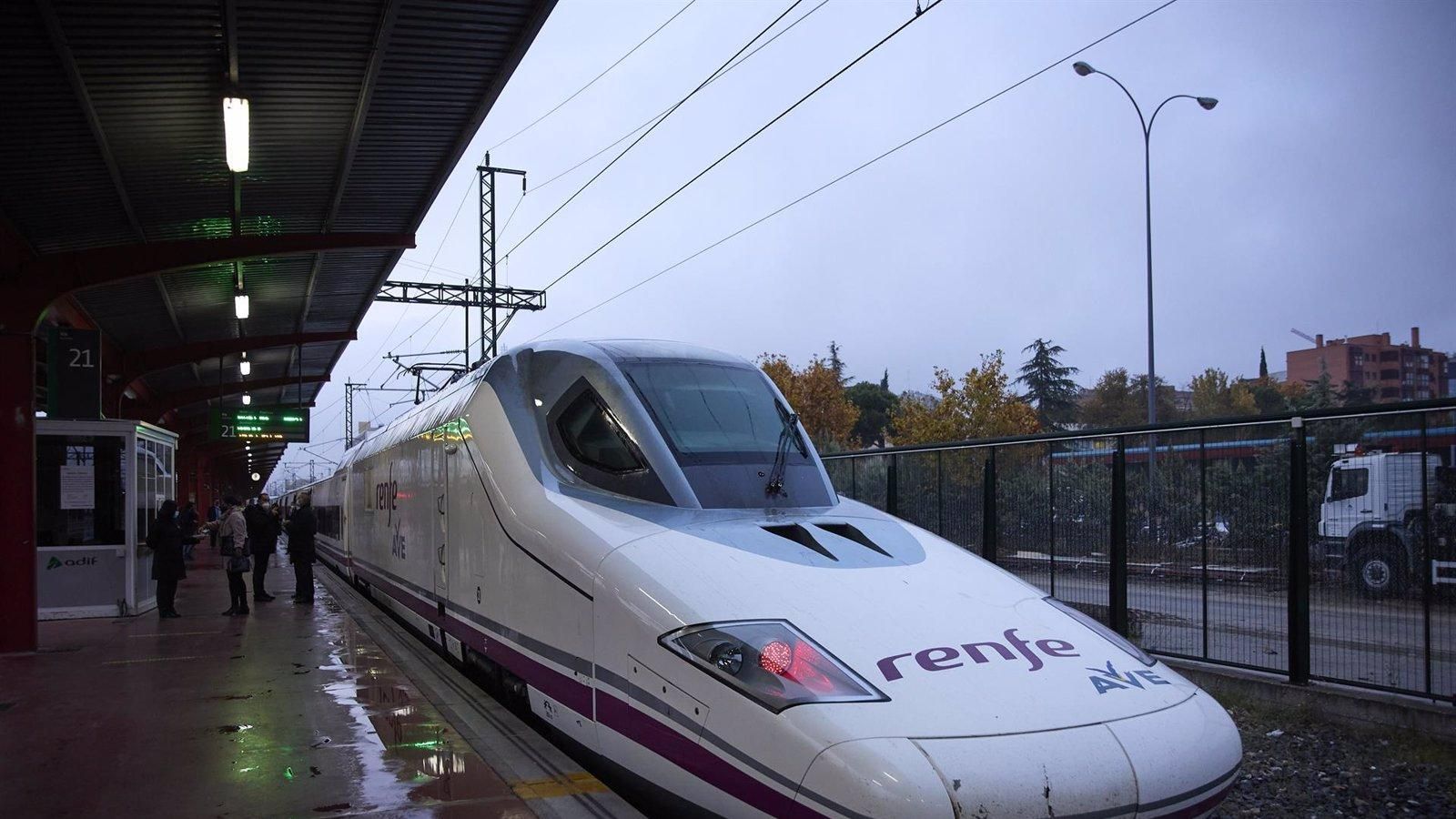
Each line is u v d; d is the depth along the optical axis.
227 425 28.05
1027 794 3.29
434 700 7.06
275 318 21.27
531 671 5.46
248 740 5.99
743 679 3.74
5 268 9.95
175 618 12.38
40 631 11.22
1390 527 6.85
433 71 9.15
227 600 14.94
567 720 5.02
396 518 10.29
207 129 9.74
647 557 4.52
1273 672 7.42
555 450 5.81
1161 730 3.72
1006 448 10.14
